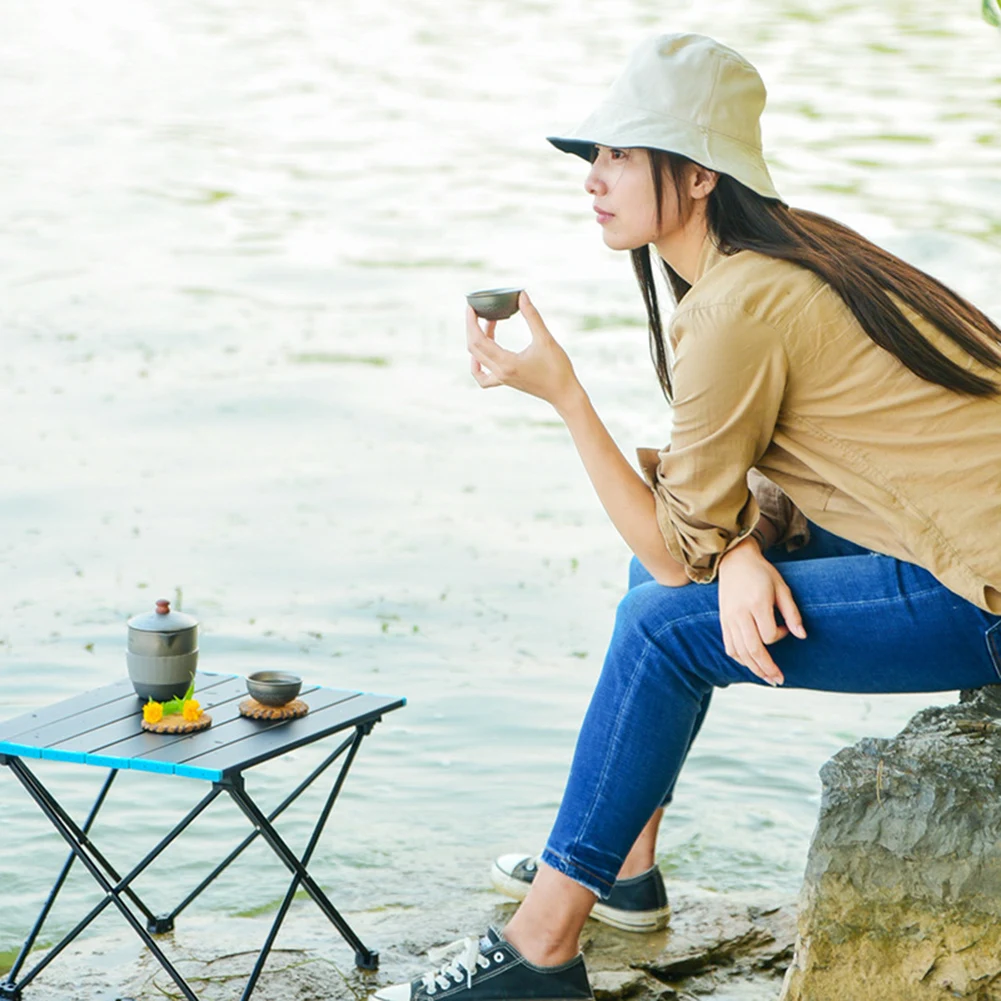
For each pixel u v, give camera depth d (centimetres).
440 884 464
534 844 496
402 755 569
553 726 600
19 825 501
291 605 732
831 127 2345
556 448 1036
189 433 1048
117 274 1562
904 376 344
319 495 919
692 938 427
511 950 371
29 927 435
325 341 1325
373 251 1698
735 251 356
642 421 1080
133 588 750
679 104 356
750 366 344
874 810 362
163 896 455
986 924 354
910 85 2684
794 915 442
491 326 381
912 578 352
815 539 407
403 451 1020
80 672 638
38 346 1272
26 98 2558
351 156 2230
